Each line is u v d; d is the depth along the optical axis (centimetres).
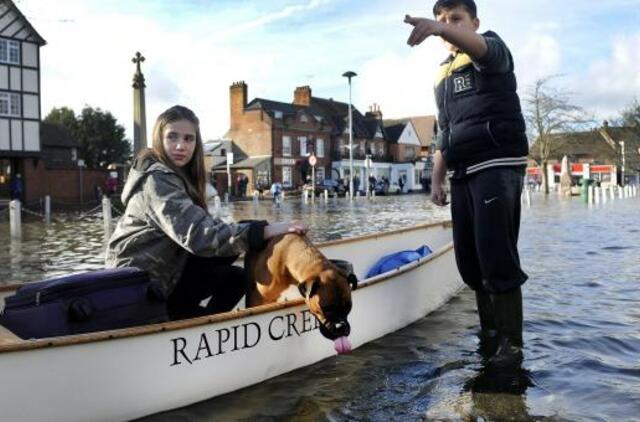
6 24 3359
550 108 4694
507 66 451
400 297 532
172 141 403
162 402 339
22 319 338
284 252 384
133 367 325
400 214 2478
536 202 3325
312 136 6625
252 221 409
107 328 345
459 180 488
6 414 280
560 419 333
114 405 318
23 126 3488
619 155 6091
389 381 400
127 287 357
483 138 457
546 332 521
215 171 5972
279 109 6347
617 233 1435
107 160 7994
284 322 404
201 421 335
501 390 381
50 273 925
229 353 371
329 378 404
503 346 469
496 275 464
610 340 495
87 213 2700
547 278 797
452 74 478
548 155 4806
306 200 4069
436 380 402
